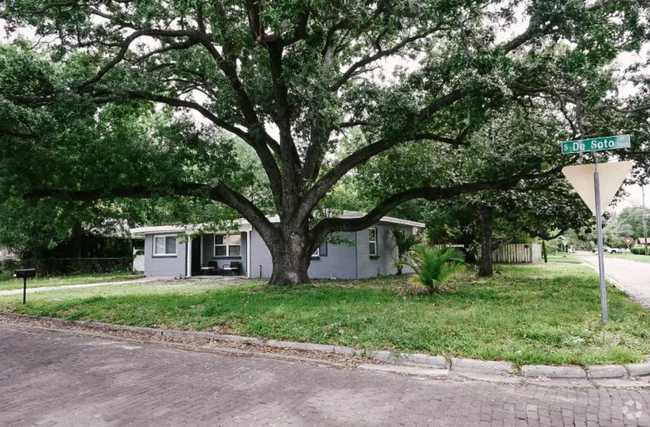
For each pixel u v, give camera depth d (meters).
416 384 5.55
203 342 8.27
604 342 6.75
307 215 14.16
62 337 8.98
